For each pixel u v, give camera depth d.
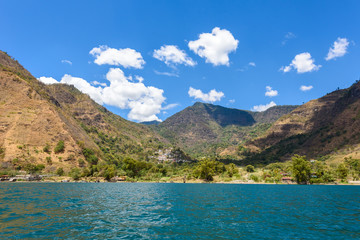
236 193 64.69
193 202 42.34
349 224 23.20
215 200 45.84
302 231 20.14
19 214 25.33
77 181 148.25
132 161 187.25
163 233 19.12
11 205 31.89
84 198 45.00
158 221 24.20
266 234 19.02
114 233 18.69
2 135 162.25
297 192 69.12
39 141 177.50
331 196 55.59
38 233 17.73
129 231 19.55
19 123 177.12
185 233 19.20
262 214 29.14
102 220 23.88
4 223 20.80
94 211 29.56
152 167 198.88
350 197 53.22
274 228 21.25
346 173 138.00
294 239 17.55
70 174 154.25
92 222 22.67
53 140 188.50
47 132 189.75
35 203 34.78
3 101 188.00
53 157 174.00
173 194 60.00
